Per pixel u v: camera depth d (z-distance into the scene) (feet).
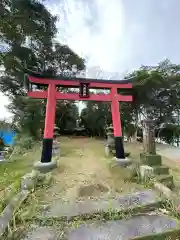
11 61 26.18
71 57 36.52
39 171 12.64
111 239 6.12
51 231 6.62
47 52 34.04
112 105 17.70
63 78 16.89
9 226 6.66
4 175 13.04
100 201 8.80
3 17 21.13
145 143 12.78
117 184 11.25
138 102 34.81
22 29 24.95
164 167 11.66
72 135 42.22
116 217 7.50
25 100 30.40
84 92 17.25
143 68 35.22
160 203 8.59
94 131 42.27
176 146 32.04
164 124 34.83
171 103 34.09
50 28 30.55
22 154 21.53
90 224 7.09
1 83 32.76
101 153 20.76
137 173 12.14
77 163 15.80
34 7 25.32
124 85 18.34
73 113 45.57
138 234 6.37
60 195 9.55
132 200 8.84
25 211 7.76
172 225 6.96
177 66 33.06
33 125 30.40
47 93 16.40
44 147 14.53
